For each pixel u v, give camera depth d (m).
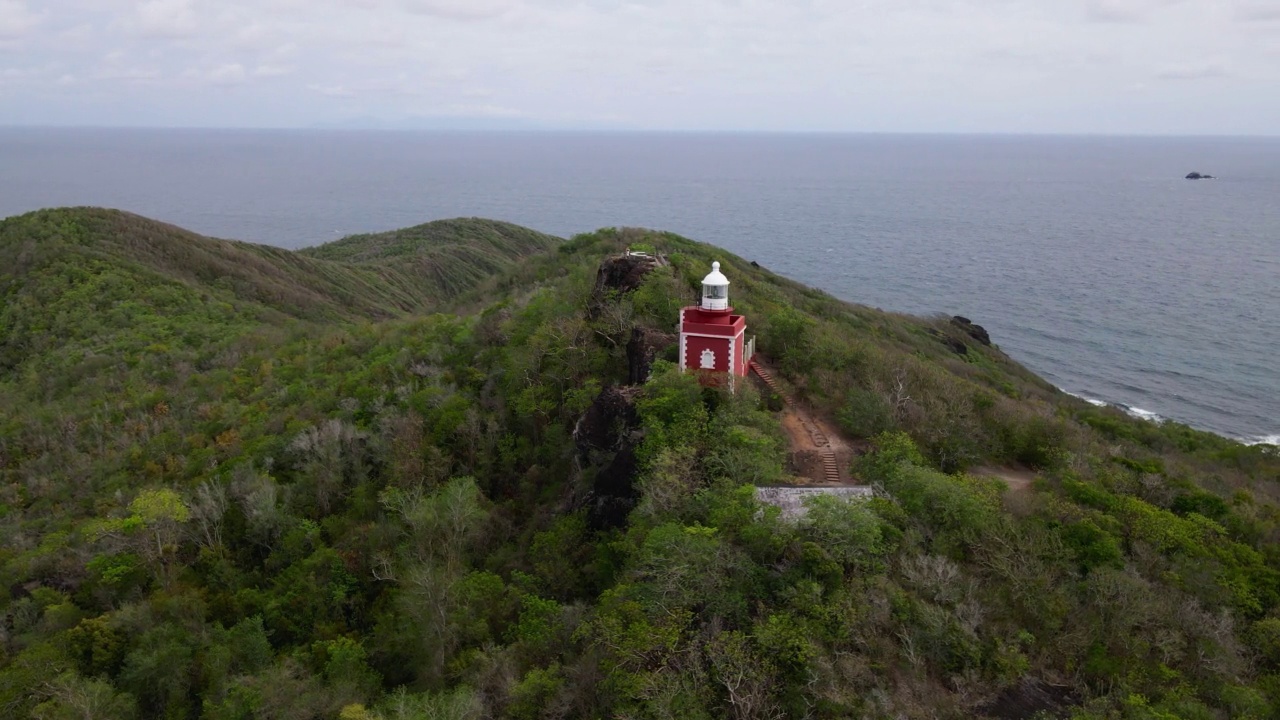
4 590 37.47
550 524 36.16
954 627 21.66
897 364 41.62
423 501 36.72
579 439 37.22
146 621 33.16
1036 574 24.16
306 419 49.97
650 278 46.81
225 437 51.00
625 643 21.94
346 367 61.16
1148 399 83.31
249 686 27.81
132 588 36.47
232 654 30.94
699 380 34.12
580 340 44.59
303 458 44.84
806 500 26.64
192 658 31.31
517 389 44.78
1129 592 23.12
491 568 34.41
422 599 30.20
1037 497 29.42
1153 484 33.22
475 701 24.14
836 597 22.33
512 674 25.44
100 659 31.55
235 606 34.88
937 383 40.66
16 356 78.44
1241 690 20.25
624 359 42.94
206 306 88.56
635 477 31.66
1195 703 19.83
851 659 20.64
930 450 34.44
